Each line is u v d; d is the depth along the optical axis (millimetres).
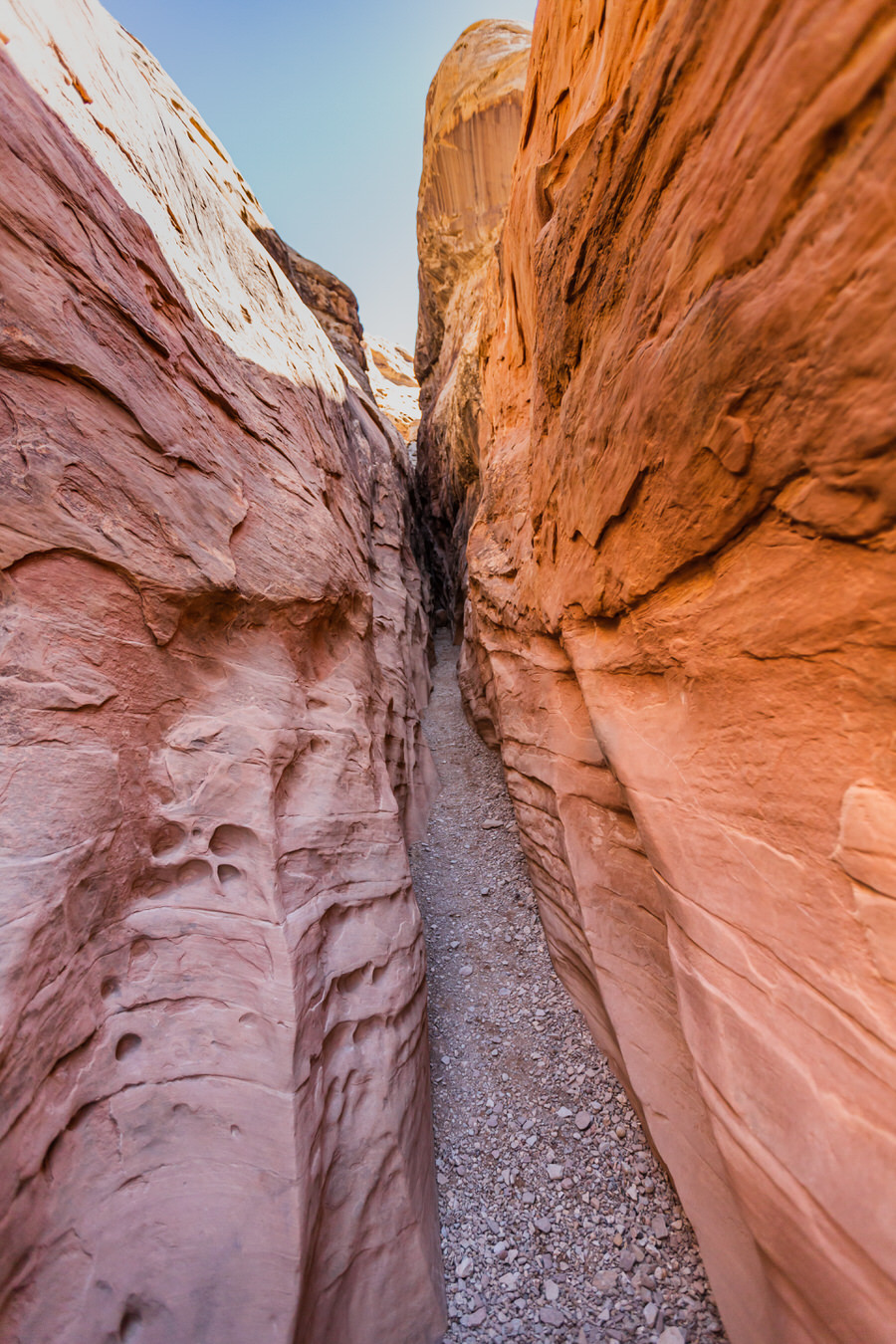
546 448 5137
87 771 3014
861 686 1919
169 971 3248
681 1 1952
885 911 1894
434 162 17938
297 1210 2988
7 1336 2209
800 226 1618
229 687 4258
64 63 3838
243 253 6652
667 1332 3443
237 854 3787
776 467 1982
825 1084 2098
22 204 3074
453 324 19609
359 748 5621
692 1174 3527
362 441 12062
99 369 3406
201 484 4270
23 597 2928
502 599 7848
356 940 4426
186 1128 2996
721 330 2012
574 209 3309
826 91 1445
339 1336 3195
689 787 2928
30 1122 2412
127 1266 2582
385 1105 3889
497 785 10531
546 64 4711
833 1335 2170
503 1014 5973
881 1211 1855
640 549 3174
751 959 2492
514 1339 3570
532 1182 4430
